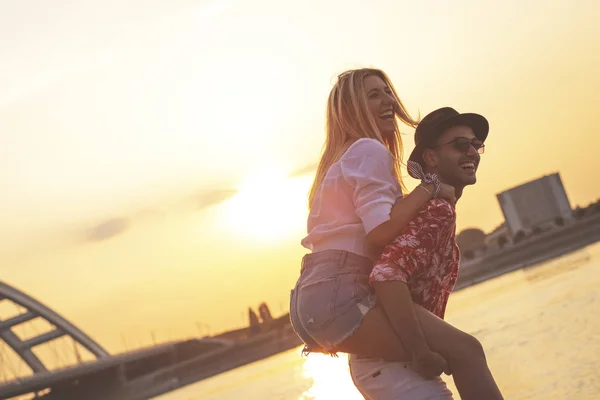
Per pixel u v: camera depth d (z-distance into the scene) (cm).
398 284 235
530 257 11419
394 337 237
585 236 11225
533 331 1376
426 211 242
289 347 10606
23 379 7581
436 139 258
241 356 10706
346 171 250
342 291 244
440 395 237
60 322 8019
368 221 242
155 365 10900
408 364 240
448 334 235
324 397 1194
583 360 858
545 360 949
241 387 2770
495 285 6378
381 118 270
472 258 11531
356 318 241
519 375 883
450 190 249
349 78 271
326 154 273
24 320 7700
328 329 245
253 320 11544
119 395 10075
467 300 4478
